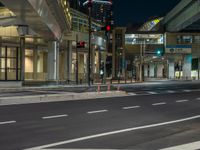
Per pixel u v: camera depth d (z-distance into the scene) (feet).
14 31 176.35
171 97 96.78
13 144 34.65
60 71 261.65
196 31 321.11
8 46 187.32
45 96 82.64
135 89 136.67
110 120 52.47
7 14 167.32
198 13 213.25
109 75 374.22
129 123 49.73
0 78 179.11
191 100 88.38
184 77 333.83
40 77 220.23
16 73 182.80
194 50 321.93
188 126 47.60
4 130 42.83
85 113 60.18
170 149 32.35
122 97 95.20
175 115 59.82
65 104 74.64
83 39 225.35
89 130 43.24
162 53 330.95
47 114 58.13
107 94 98.89
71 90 129.39
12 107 68.03
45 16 115.75
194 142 35.91
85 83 206.80
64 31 199.82
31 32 168.35
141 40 338.34
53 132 41.65
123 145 34.22
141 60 310.45
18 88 139.23
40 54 252.21
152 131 43.06
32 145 34.19
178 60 381.19
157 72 460.96
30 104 74.08
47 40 185.06
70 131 42.42
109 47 364.99
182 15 261.85
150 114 60.59
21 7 91.09
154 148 32.83
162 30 348.18
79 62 269.64
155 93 112.88
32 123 48.62
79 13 229.25
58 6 126.41
